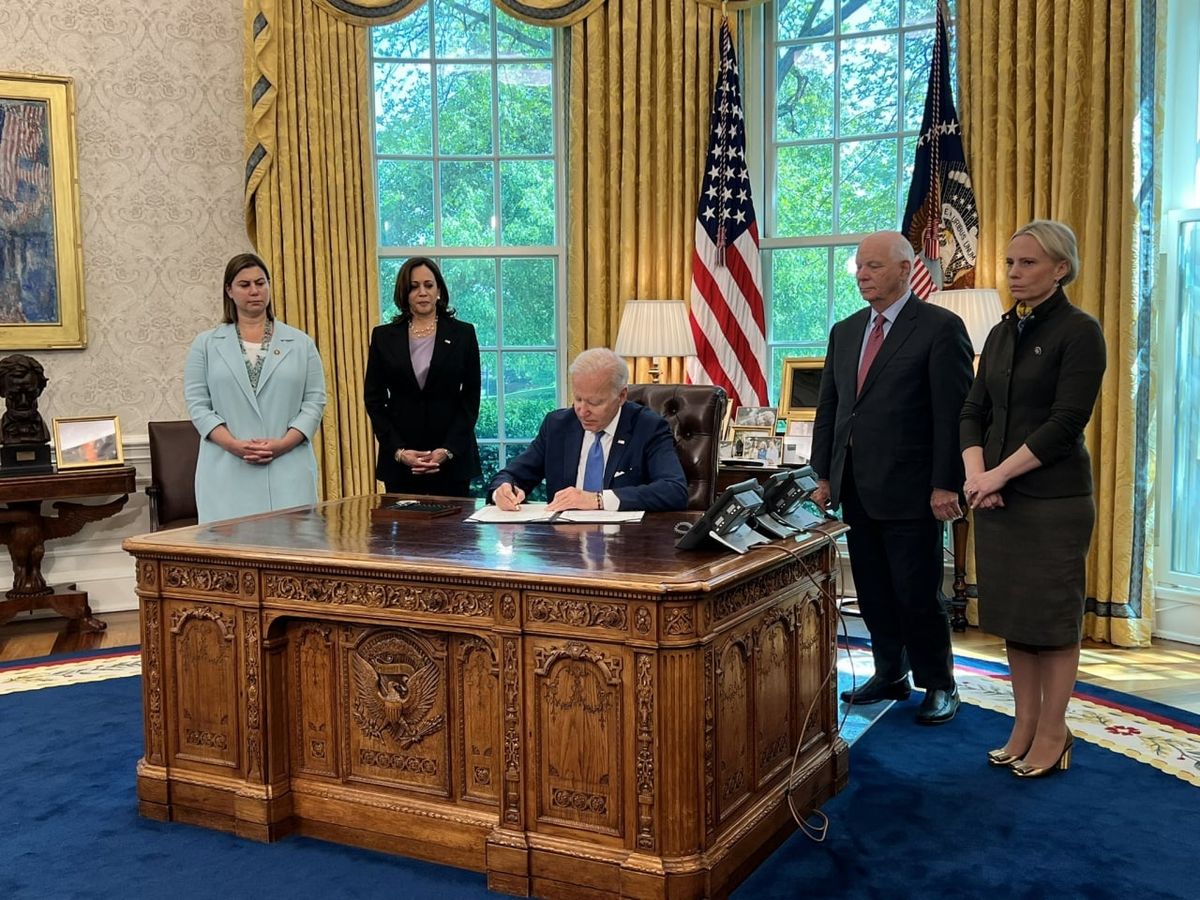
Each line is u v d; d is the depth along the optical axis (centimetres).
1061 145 461
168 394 557
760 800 262
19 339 521
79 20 529
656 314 495
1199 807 288
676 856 230
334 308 555
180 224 553
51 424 532
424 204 588
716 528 252
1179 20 456
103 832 280
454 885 248
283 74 540
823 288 556
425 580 250
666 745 228
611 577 229
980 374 317
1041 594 299
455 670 257
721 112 530
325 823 274
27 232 521
